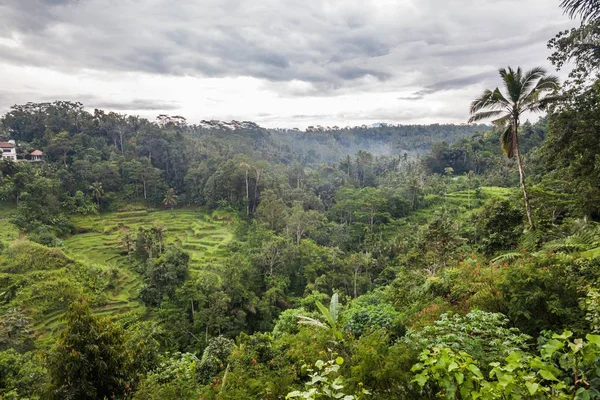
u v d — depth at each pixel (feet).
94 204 162.20
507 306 16.61
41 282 86.58
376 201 158.61
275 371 18.90
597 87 37.88
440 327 14.37
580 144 42.45
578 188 49.60
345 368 14.14
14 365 51.65
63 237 135.54
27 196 137.08
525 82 42.98
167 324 78.64
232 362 23.32
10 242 107.76
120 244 128.98
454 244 54.08
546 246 38.04
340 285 107.04
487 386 6.53
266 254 108.88
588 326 13.75
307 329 23.98
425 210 168.35
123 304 93.61
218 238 138.00
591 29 36.50
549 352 6.38
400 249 121.29
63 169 165.48
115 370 21.24
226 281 87.56
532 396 6.45
